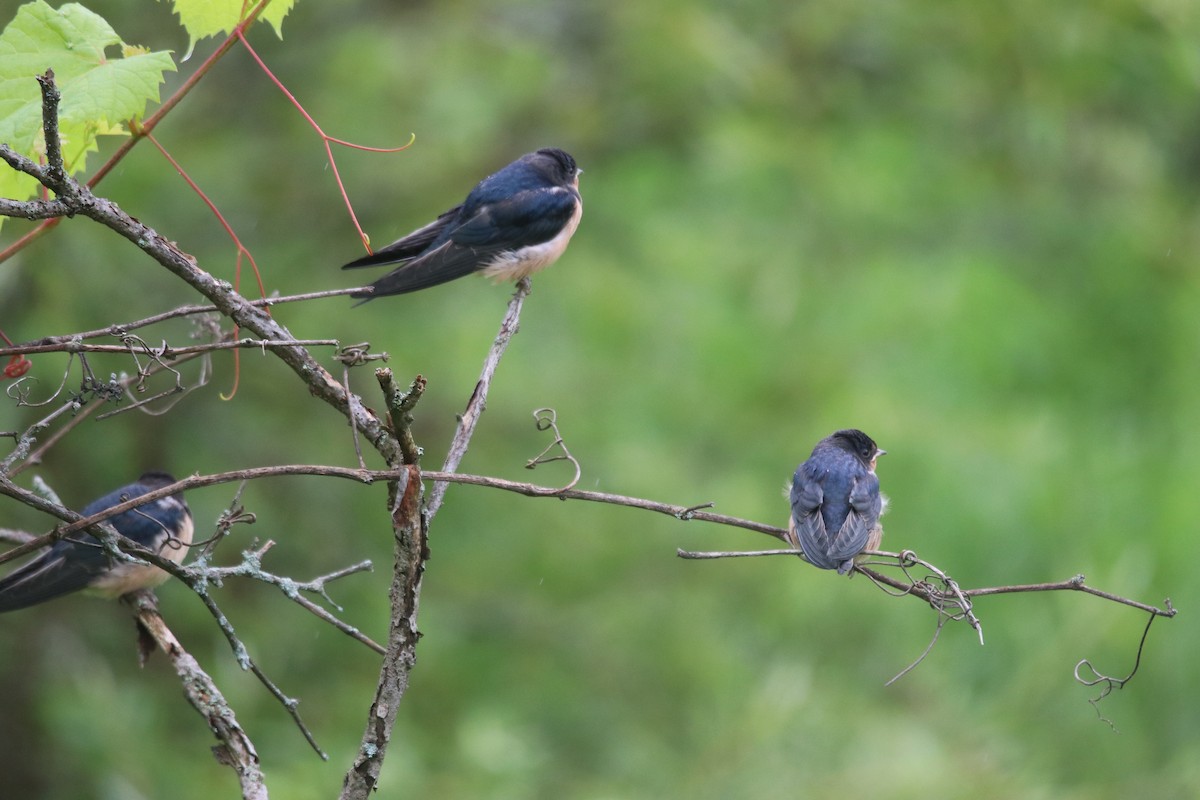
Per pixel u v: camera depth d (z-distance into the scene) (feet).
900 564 17.33
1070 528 39.27
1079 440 43.11
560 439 15.96
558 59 49.80
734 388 47.19
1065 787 33.65
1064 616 36.83
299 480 43.34
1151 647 36.17
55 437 16.57
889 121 48.88
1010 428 41.55
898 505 39.65
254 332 15.34
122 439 39.99
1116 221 50.01
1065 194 50.39
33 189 16.83
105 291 40.14
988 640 37.29
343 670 42.73
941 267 47.52
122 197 41.75
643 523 46.39
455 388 46.47
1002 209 50.62
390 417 14.16
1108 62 43.24
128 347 15.11
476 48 50.11
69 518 14.89
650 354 48.08
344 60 49.21
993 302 45.80
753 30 47.09
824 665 37.88
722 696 40.88
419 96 49.65
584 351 48.34
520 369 47.39
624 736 41.78
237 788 36.60
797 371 46.80
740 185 49.32
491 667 44.24
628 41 47.19
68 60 16.17
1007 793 32.76
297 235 48.96
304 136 48.73
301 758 37.55
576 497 15.74
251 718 39.34
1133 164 47.44
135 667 40.96
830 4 45.42
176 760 36.91
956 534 38.86
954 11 44.52
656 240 48.65
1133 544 38.22
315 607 15.52
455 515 46.32
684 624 44.11
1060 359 46.03
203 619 40.34
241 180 47.47
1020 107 46.21
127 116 15.74
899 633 38.27
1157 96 45.65
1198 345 47.47
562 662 44.47
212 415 42.42
